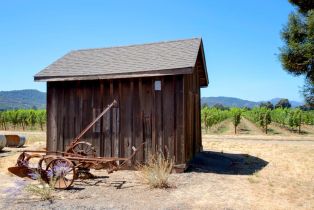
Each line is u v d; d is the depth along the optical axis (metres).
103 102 12.79
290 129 38.12
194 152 14.55
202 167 12.80
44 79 13.12
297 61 19.55
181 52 12.85
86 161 10.27
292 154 16.78
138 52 14.13
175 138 11.80
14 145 20.08
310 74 19.58
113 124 12.61
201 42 14.29
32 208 7.72
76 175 10.62
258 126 40.19
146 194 8.96
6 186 9.97
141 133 12.22
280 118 39.75
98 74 12.43
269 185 10.12
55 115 13.42
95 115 12.88
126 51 14.62
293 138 25.83
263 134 31.92
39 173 10.02
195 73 15.04
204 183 10.23
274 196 8.88
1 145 17.72
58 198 8.63
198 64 15.34
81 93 13.11
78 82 13.16
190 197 8.66
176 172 11.69
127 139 12.40
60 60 14.84
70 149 11.57
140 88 12.34
